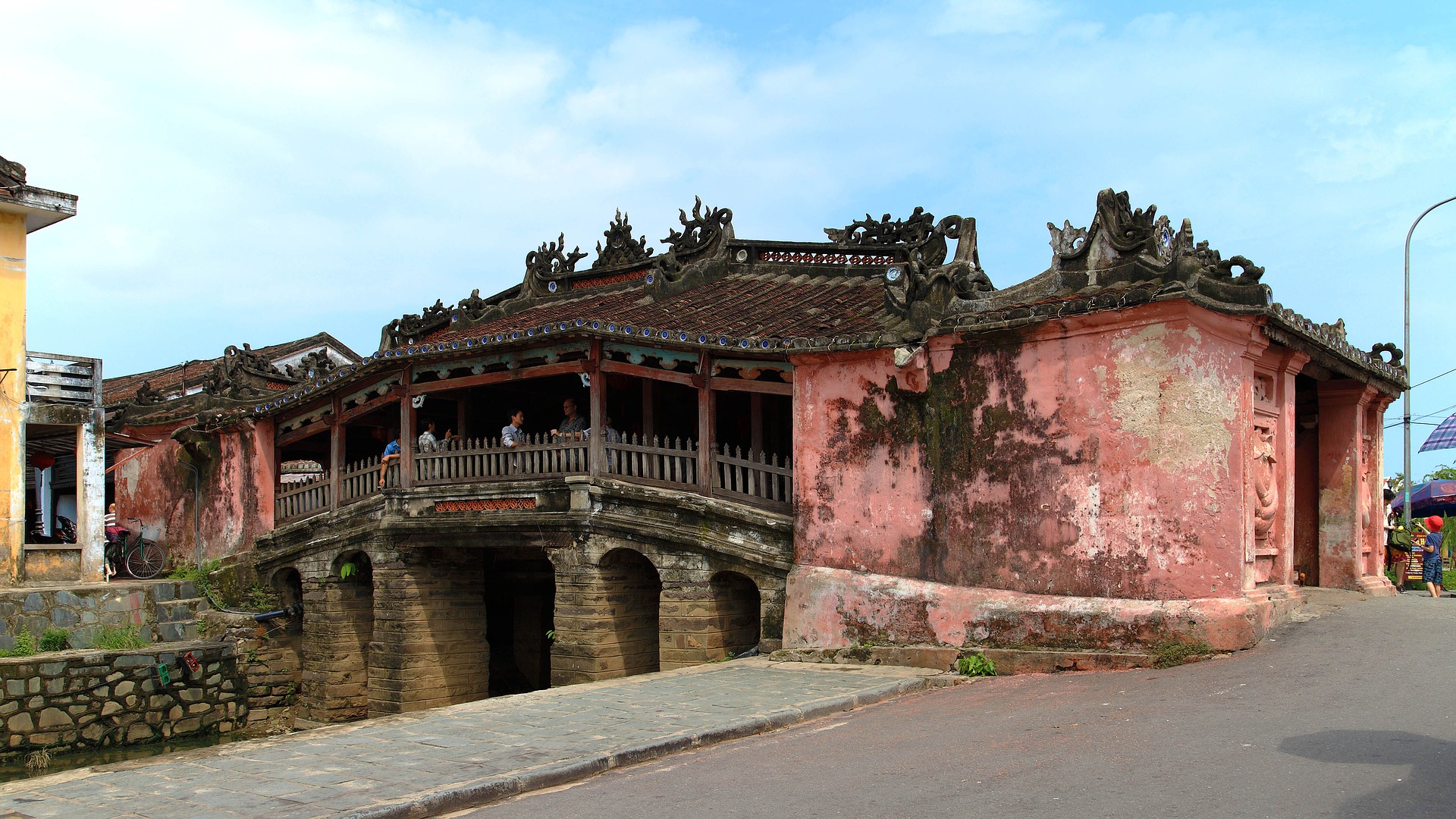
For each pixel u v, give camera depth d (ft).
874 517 45.91
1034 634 39.88
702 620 49.57
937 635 42.78
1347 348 47.98
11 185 66.28
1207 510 37.32
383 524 60.08
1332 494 52.19
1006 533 41.68
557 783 26.45
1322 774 22.38
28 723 57.77
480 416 73.36
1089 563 39.29
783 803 23.48
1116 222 40.65
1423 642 35.09
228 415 73.77
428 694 59.41
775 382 50.31
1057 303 40.27
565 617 53.11
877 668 43.04
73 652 61.11
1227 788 21.98
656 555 50.98
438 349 56.49
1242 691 31.09
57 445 81.76
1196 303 37.19
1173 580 37.40
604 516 52.16
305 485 69.67
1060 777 23.86
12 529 66.95
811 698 36.37
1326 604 44.50
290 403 68.49
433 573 60.59
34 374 70.28
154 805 23.77
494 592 71.15
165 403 85.66
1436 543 53.67
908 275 46.26
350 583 65.62
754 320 53.98
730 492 50.90
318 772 26.63
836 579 46.24
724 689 38.68
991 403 42.50
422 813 23.61
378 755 28.43
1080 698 32.99
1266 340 40.52
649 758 28.89
